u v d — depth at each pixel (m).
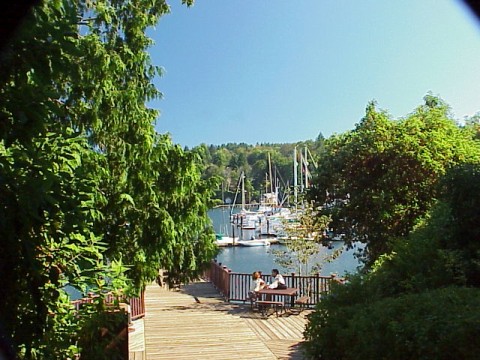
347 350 4.47
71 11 2.68
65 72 2.40
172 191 7.83
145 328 9.48
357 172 10.57
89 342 2.81
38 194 2.08
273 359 7.33
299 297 12.00
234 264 25.94
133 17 7.83
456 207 5.47
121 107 6.97
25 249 2.06
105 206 6.50
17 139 2.18
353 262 20.80
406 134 9.87
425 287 4.92
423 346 3.54
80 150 3.10
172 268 8.74
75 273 2.62
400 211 9.61
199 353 7.68
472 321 3.42
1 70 2.13
